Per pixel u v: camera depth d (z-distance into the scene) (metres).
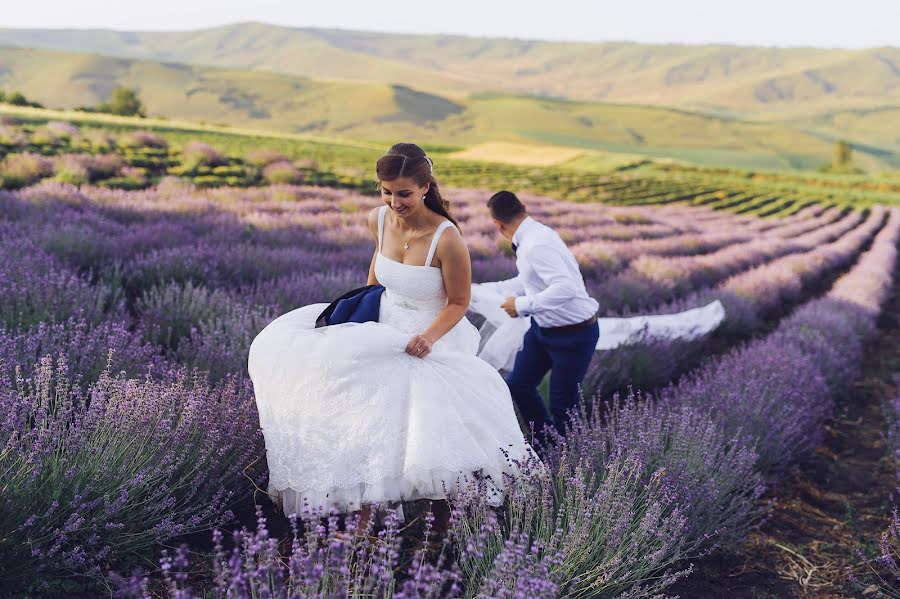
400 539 2.13
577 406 3.93
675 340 6.62
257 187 18.11
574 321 3.75
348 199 16.62
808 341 6.95
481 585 2.27
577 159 45.72
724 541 3.27
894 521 3.16
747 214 31.56
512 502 2.56
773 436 4.15
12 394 2.54
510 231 3.88
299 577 1.93
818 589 3.12
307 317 3.05
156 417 2.71
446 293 2.91
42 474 2.30
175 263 6.70
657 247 15.84
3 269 4.67
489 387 2.90
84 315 4.32
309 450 2.54
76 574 2.24
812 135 188.62
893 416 5.71
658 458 3.25
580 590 2.37
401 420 2.60
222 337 4.18
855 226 32.09
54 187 11.81
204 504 2.63
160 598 2.32
